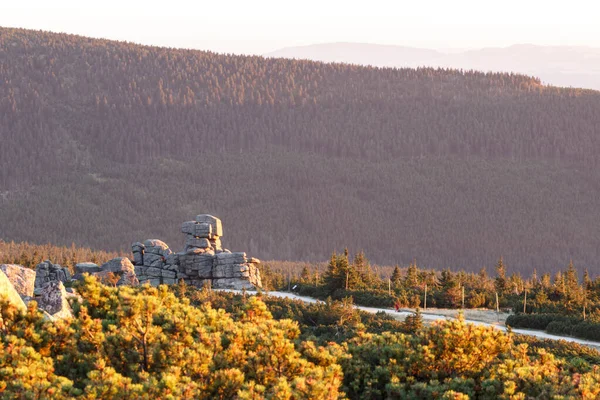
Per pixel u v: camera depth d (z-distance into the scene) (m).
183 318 130.75
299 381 103.75
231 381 109.75
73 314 136.38
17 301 123.69
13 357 104.44
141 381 108.25
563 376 125.88
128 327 118.38
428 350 139.62
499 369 130.38
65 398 97.31
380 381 137.75
